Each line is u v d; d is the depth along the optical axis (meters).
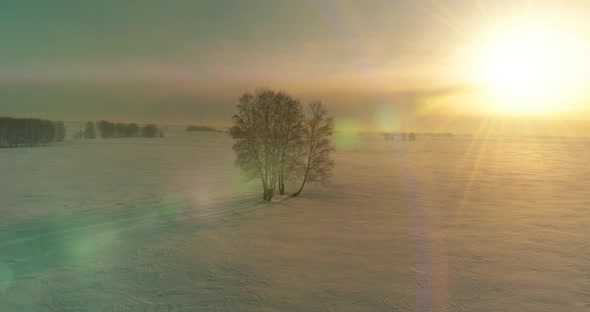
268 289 19.05
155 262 22.75
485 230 31.59
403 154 131.50
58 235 28.12
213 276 20.69
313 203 43.19
